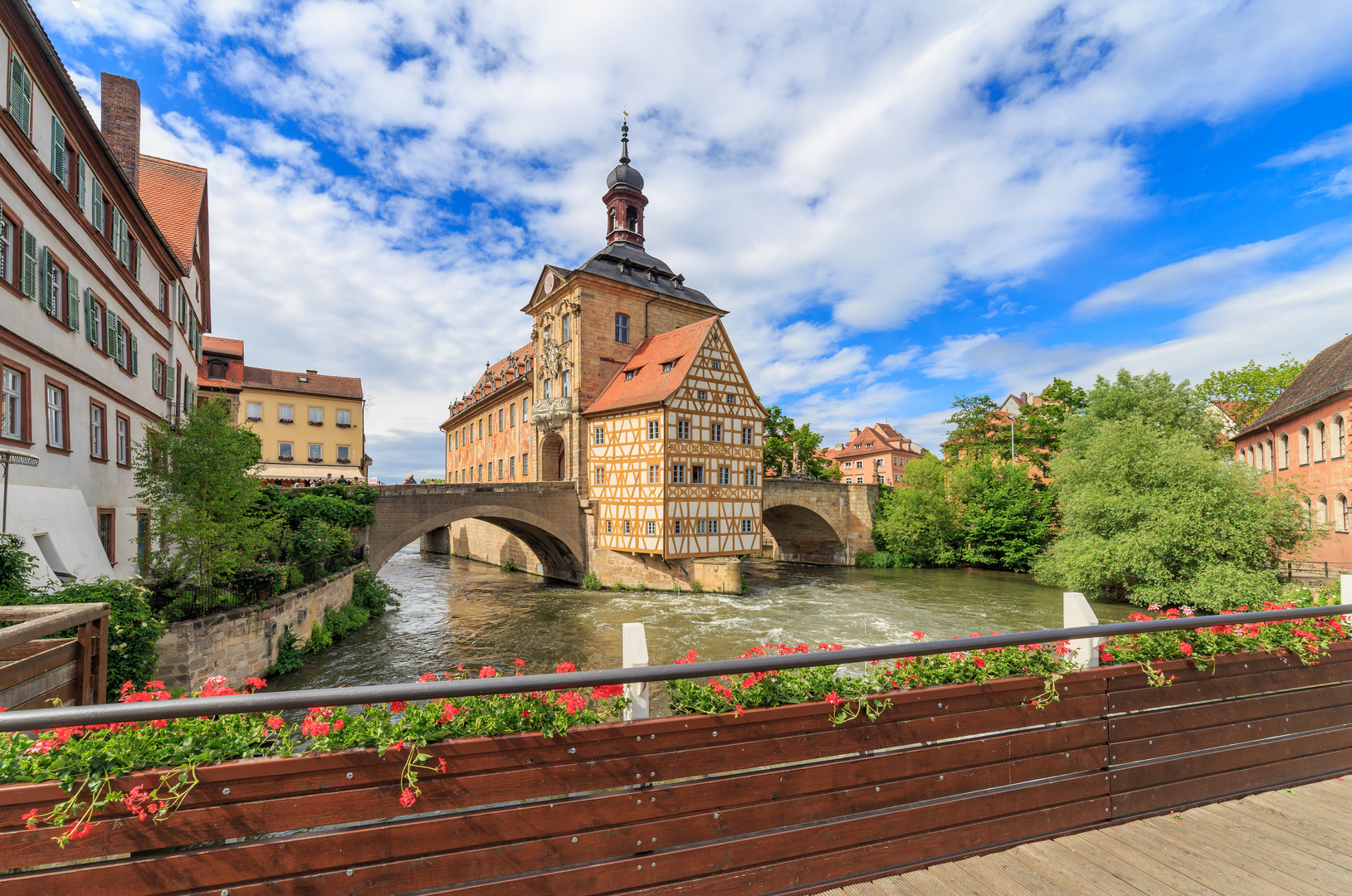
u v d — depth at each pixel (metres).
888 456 85.12
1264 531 20.45
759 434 30.45
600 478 30.20
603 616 22.67
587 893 2.68
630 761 2.82
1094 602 24.83
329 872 2.38
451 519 26.14
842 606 24.81
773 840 2.99
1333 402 23.42
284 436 45.00
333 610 18.33
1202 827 3.69
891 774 3.25
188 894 2.24
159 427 16.42
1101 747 3.74
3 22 10.50
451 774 2.56
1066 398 43.50
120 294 15.62
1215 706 4.10
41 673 4.80
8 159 10.62
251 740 2.46
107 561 12.06
